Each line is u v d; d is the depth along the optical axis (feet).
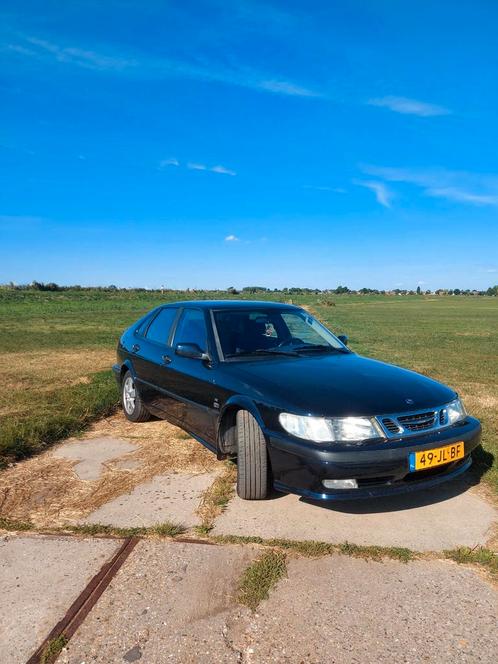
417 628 7.61
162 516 11.12
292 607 8.06
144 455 15.11
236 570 9.04
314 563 9.34
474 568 9.28
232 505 11.75
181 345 14.39
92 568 9.05
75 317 87.04
